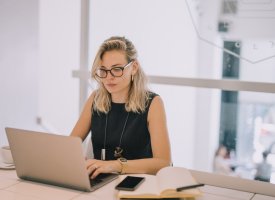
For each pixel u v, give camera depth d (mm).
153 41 2619
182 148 2689
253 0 2137
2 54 3240
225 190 1581
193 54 2494
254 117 2396
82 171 1400
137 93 1953
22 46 3432
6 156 1771
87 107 2111
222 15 2230
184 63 2543
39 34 3617
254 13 2146
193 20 2312
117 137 1949
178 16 2502
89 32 2596
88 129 2111
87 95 2605
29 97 3568
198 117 2604
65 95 3594
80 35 2576
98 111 2025
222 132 2516
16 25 3344
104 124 1994
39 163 1479
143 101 1955
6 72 3299
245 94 2406
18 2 3336
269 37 2137
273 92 2092
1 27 3201
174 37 2545
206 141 2602
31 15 3488
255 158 2406
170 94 2646
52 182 1500
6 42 3264
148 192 1324
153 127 1907
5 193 1396
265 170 2373
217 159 2537
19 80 3441
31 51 3535
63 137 1393
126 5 2637
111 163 1630
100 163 1624
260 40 2160
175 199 1319
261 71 2287
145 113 1943
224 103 2488
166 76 2367
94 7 2635
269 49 2148
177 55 2557
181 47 2531
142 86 1979
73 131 2086
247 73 2336
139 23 2635
